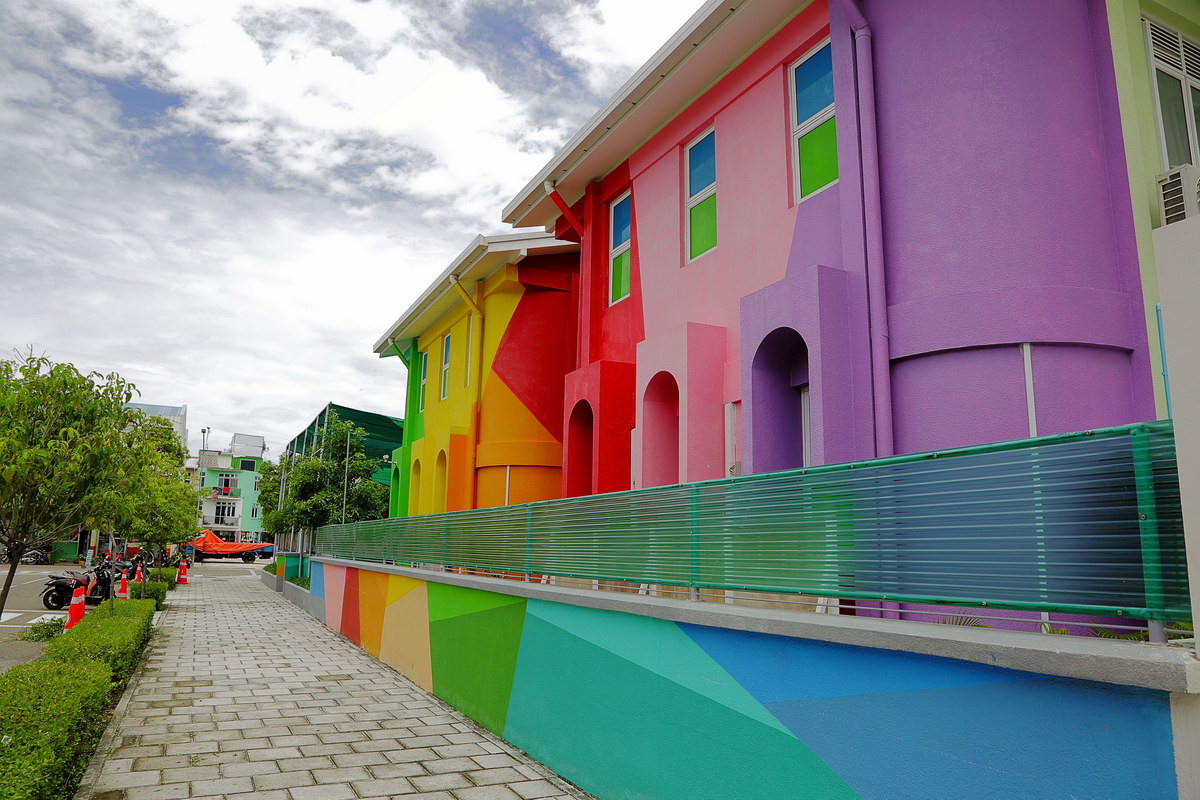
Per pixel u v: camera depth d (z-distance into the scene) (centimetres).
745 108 826
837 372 619
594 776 550
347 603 1512
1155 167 589
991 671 285
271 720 780
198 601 2298
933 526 332
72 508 782
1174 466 251
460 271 1506
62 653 784
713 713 434
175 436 2086
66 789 516
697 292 870
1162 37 640
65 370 767
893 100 638
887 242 629
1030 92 580
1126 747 243
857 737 340
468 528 914
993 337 557
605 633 554
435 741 704
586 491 1048
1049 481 287
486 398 1479
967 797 289
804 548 403
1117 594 264
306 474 2339
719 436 795
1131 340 552
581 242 1198
